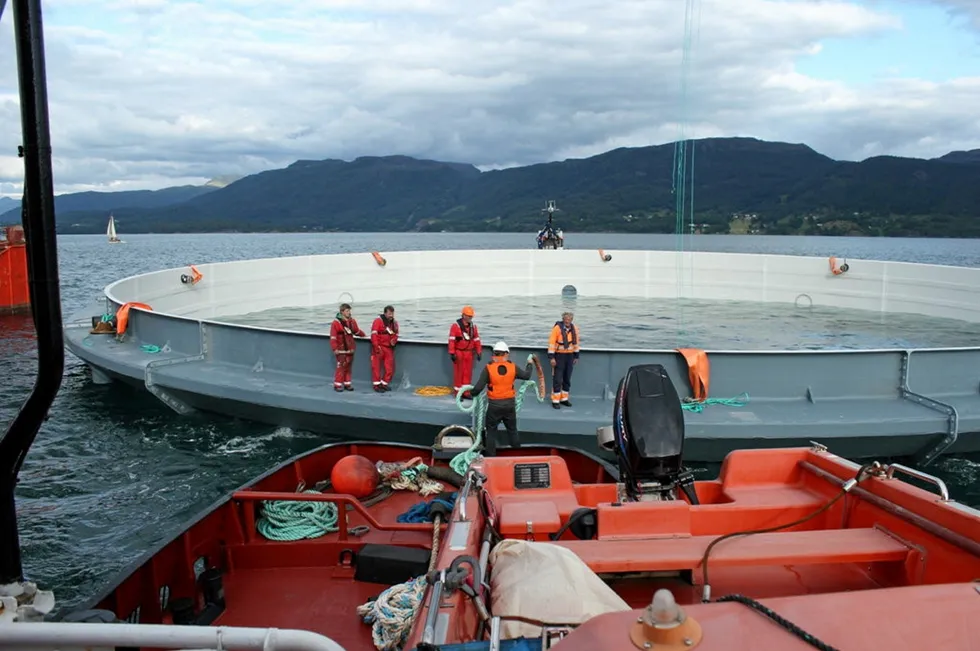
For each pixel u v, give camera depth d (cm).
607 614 203
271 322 2086
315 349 1190
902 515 389
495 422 875
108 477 993
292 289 2423
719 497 511
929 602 226
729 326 2092
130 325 1479
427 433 1045
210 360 1297
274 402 1107
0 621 249
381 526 628
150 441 1127
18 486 959
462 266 2728
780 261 2603
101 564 762
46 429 1184
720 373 1076
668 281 2738
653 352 1077
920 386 1084
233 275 2267
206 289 2186
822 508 446
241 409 1170
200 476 995
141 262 7588
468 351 1079
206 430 1172
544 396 1064
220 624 530
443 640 267
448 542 369
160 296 2003
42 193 275
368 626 529
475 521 398
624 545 399
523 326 2041
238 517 624
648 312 2344
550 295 2766
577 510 439
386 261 2620
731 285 2680
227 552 612
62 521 860
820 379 1075
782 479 506
